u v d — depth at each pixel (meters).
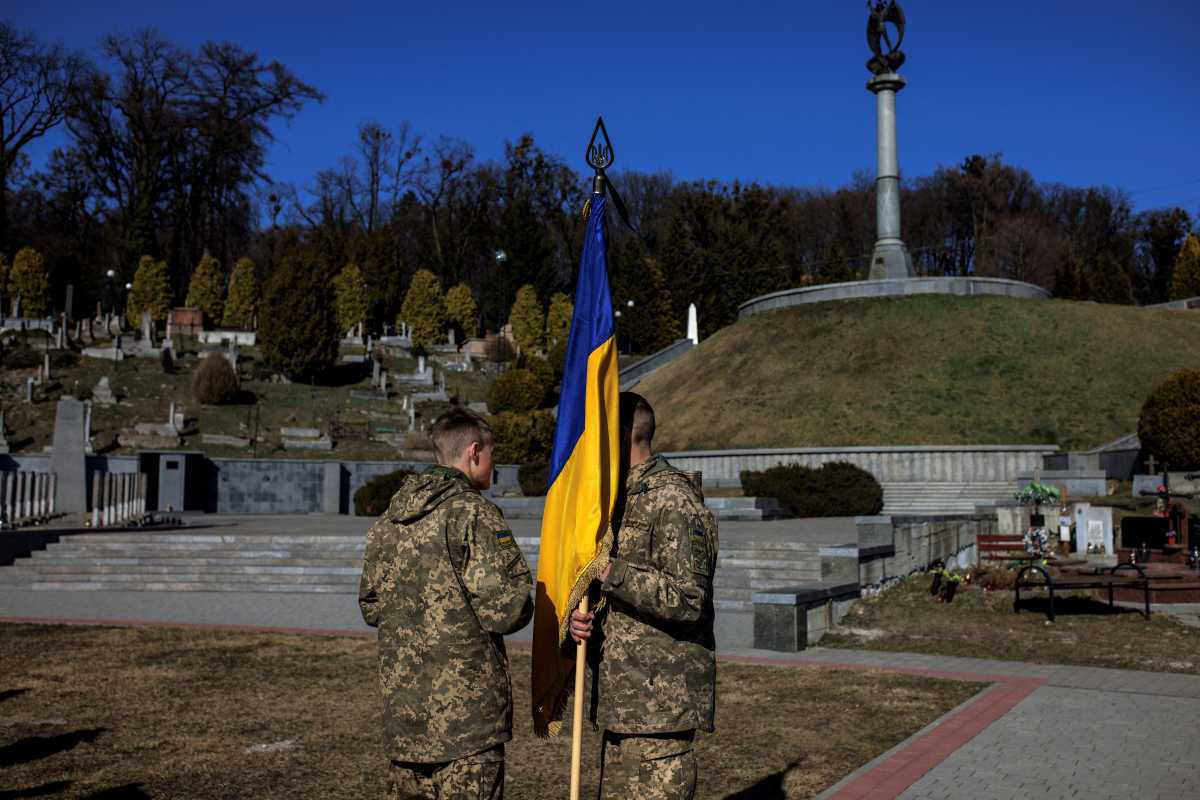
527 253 86.69
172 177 78.69
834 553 13.26
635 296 80.62
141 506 27.94
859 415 39.41
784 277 85.38
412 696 3.60
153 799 5.62
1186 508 20.41
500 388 55.34
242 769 6.22
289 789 5.82
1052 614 12.01
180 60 76.75
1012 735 7.05
